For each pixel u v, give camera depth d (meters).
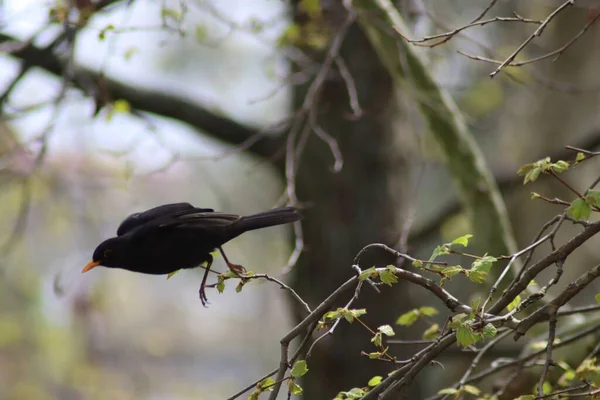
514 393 7.84
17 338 23.39
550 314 5.29
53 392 24.77
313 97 8.80
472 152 9.56
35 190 14.48
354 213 11.67
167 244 6.33
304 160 11.79
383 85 11.73
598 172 18.23
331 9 10.38
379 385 5.54
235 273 5.65
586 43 18.48
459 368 16.73
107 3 8.82
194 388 40.25
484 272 5.10
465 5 19.78
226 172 24.28
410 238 11.73
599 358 7.58
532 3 18.48
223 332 48.56
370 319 11.59
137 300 43.25
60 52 9.82
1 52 9.52
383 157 11.79
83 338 25.23
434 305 17.02
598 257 18.86
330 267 11.65
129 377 29.83
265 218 6.35
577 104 18.92
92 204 17.06
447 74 15.28
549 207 18.88
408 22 9.84
